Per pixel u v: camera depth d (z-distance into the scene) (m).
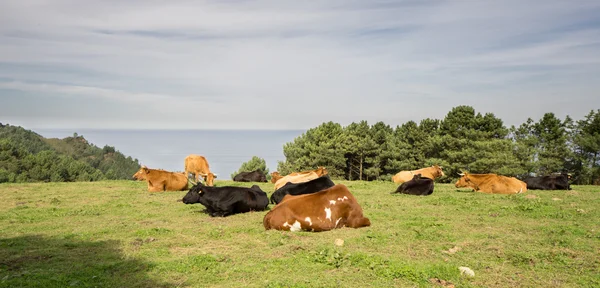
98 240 9.88
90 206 14.92
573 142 53.28
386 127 80.06
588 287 6.71
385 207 13.99
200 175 23.70
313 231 10.34
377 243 9.20
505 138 57.41
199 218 12.63
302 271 7.48
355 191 19.00
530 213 12.45
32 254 8.69
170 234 10.37
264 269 7.61
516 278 7.14
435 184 23.42
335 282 6.93
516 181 17.92
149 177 19.42
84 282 6.94
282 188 14.59
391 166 65.88
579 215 12.23
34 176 82.94
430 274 7.23
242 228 10.80
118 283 6.99
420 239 9.52
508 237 9.66
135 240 9.74
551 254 8.21
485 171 52.72
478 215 12.46
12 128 162.75
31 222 12.15
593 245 8.94
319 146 66.75
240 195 13.18
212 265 7.82
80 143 185.75
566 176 19.53
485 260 8.05
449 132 59.94
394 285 6.87
